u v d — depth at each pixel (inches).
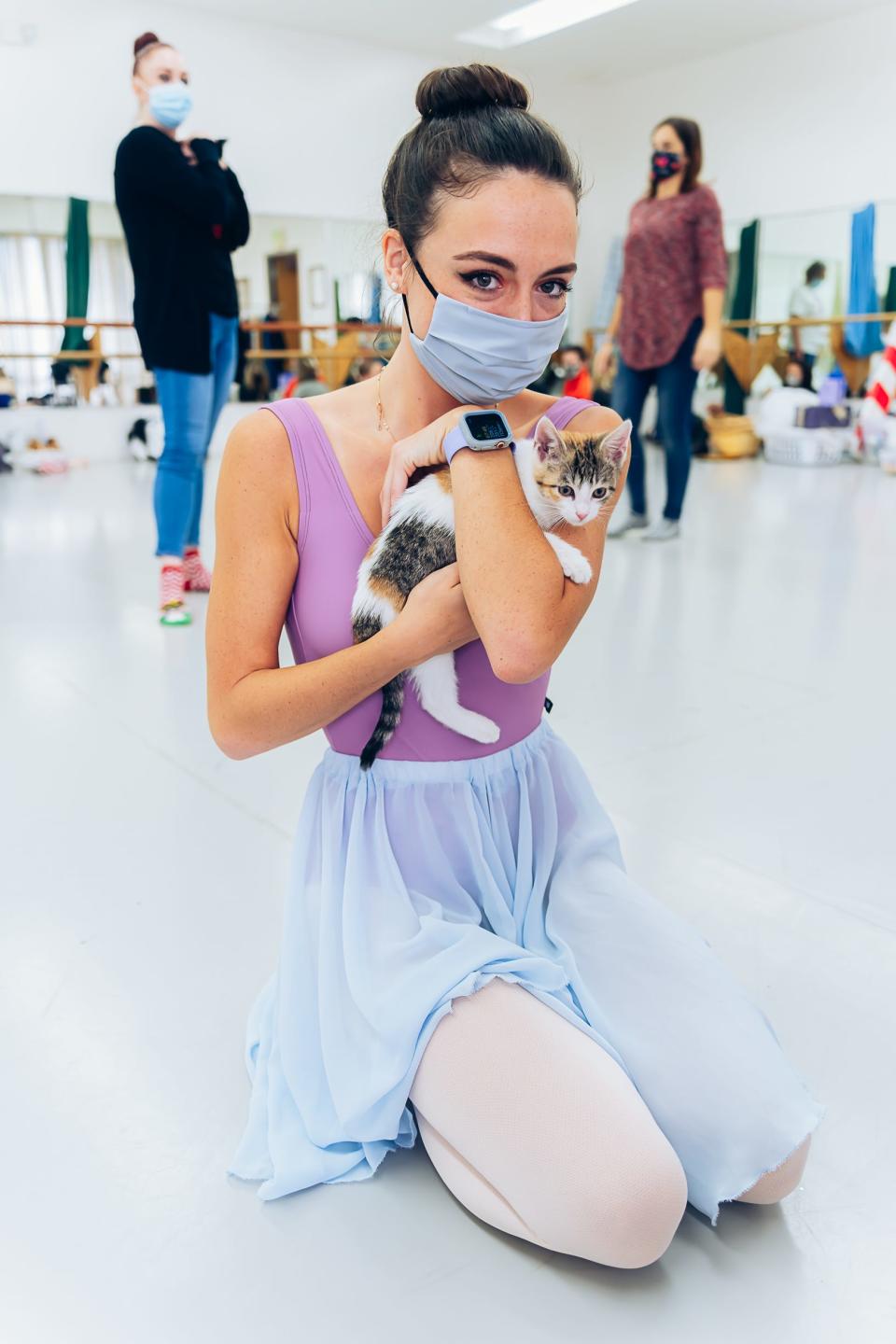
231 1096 47.5
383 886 40.1
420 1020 36.8
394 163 35.4
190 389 122.3
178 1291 37.0
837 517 208.4
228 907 64.1
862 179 311.7
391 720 38.5
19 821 75.8
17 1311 36.2
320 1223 40.0
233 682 38.5
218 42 306.2
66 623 130.2
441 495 36.6
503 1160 35.2
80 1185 42.1
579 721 95.5
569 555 36.6
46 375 302.5
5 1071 49.1
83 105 287.7
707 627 127.0
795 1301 36.5
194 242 117.7
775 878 67.2
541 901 43.4
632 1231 33.5
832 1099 47.1
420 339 35.9
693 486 258.5
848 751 88.4
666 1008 39.0
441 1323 35.5
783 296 336.8
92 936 60.8
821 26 311.7
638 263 167.5
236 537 37.6
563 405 41.9
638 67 361.1
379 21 312.0
